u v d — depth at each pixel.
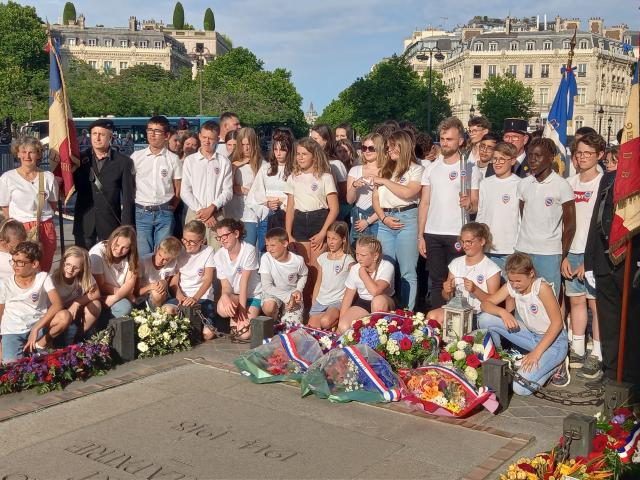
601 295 5.76
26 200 7.28
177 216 8.84
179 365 6.21
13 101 57.69
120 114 49.56
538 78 98.94
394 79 57.22
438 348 5.91
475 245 6.33
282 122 62.44
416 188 7.18
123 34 109.25
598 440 4.16
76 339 6.65
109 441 4.61
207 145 8.04
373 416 5.06
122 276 6.94
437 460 4.37
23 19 76.50
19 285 6.19
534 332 5.91
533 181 6.31
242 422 4.93
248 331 6.95
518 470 3.96
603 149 6.42
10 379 5.41
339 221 7.54
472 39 101.62
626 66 102.88
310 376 5.44
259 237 8.68
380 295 6.61
